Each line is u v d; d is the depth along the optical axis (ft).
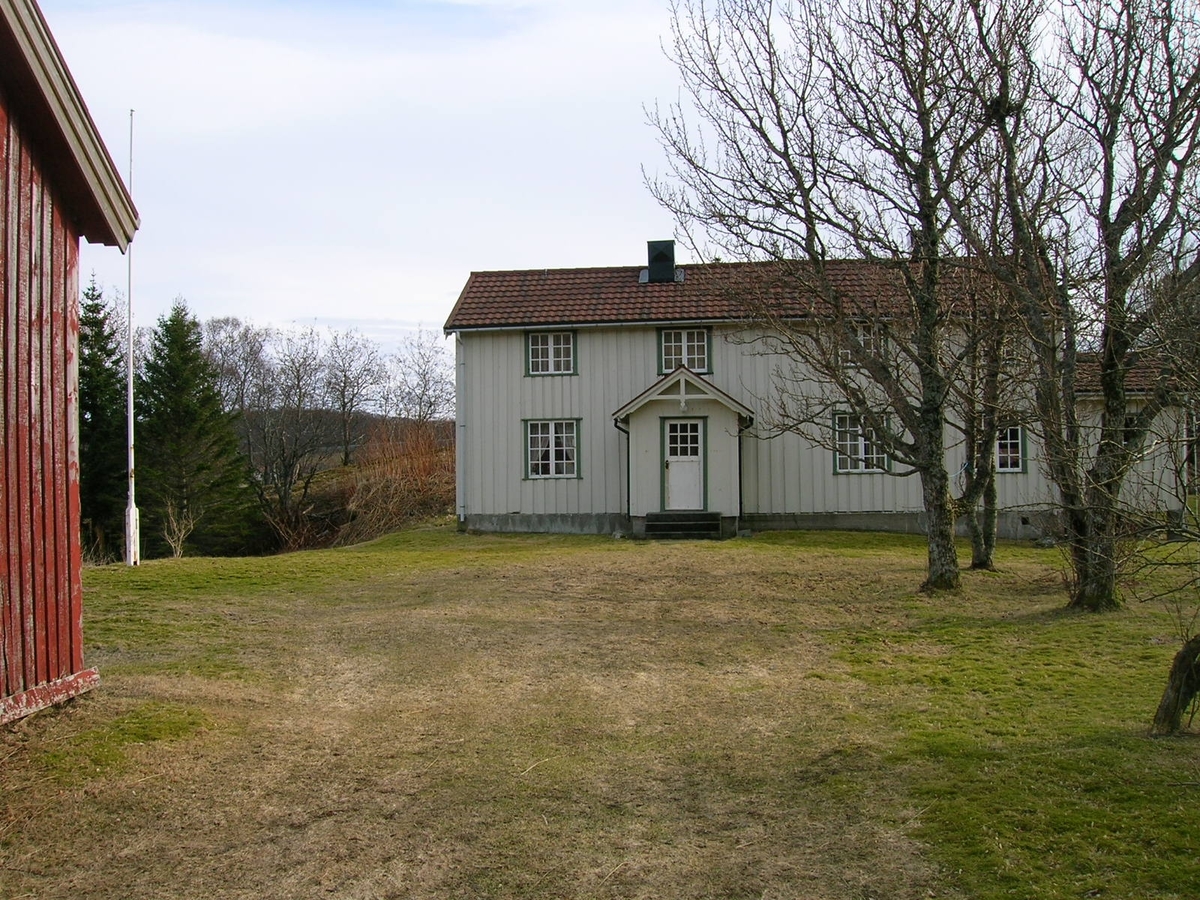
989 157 47.62
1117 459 38.22
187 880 18.33
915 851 18.69
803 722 28.37
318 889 18.01
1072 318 39.75
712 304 86.33
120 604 47.98
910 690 31.76
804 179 52.06
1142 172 39.86
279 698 30.96
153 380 127.65
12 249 24.56
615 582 55.62
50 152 26.27
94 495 123.13
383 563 65.36
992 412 53.67
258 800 22.26
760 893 17.46
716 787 23.15
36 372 25.80
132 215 29.99
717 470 81.97
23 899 17.48
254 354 183.32
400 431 143.43
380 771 24.38
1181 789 20.18
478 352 87.86
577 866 18.92
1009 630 40.98
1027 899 16.17
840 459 85.15
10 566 24.57
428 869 18.84
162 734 25.72
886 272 55.06
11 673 24.80
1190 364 25.93
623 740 27.04
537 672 35.01
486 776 24.09
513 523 87.10
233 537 127.44
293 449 143.13
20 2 23.12
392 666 35.81
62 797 21.65
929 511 52.26
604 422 86.74
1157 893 15.93
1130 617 42.47
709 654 37.91
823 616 45.47
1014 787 21.24
